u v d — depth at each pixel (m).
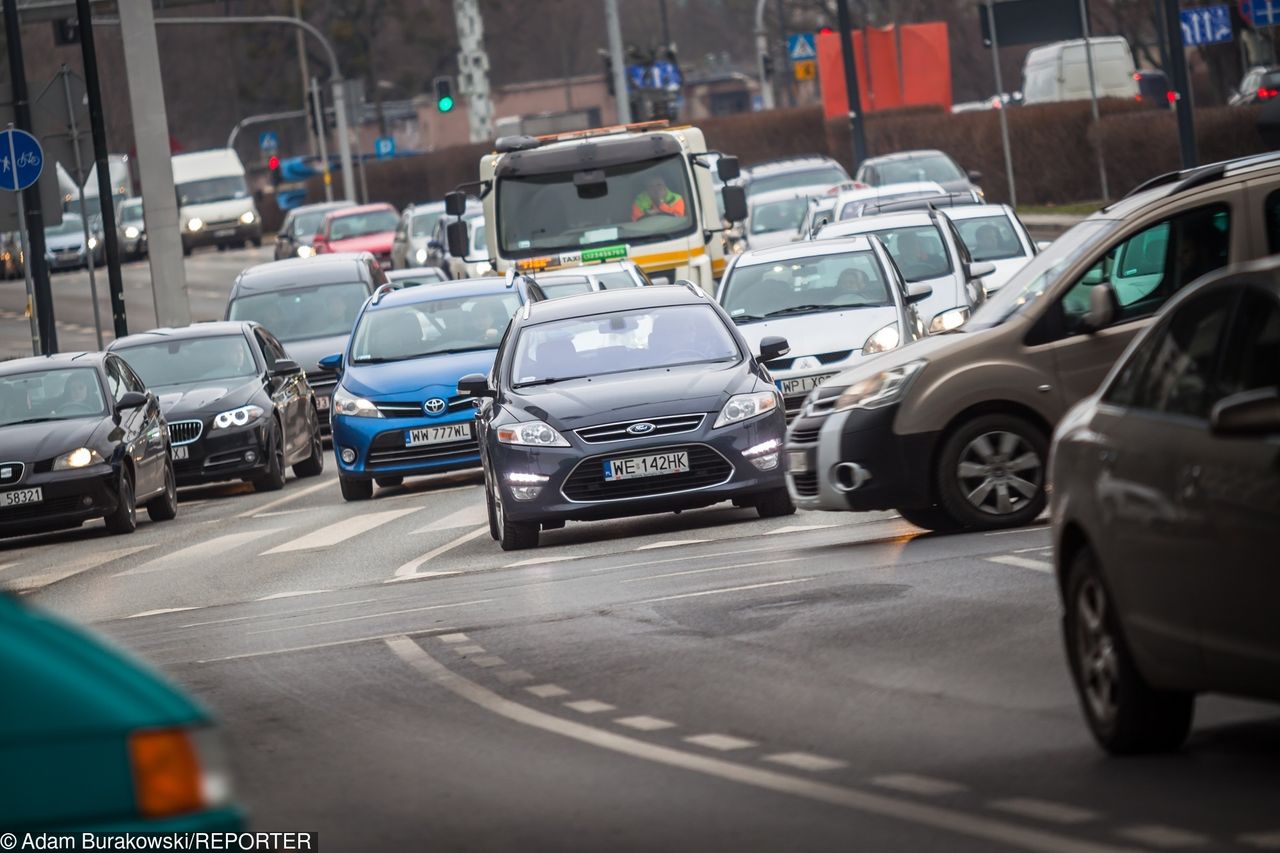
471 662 35.84
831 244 70.25
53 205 99.81
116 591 53.09
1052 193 167.88
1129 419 25.03
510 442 51.59
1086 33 139.50
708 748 27.28
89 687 14.73
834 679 31.23
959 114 179.12
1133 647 24.38
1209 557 22.62
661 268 91.62
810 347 66.06
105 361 73.88
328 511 69.81
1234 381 23.12
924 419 44.38
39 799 14.54
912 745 26.50
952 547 43.28
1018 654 31.92
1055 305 44.47
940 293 74.56
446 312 75.75
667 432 51.31
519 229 92.25
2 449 68.75
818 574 42.09
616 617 39.22
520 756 27.73
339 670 36.31
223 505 77.06
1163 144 148.50
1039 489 44.72
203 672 37.44
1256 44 171.50
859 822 22.69
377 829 23.98
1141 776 23.88
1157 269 44.25
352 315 96.38
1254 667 22.09
